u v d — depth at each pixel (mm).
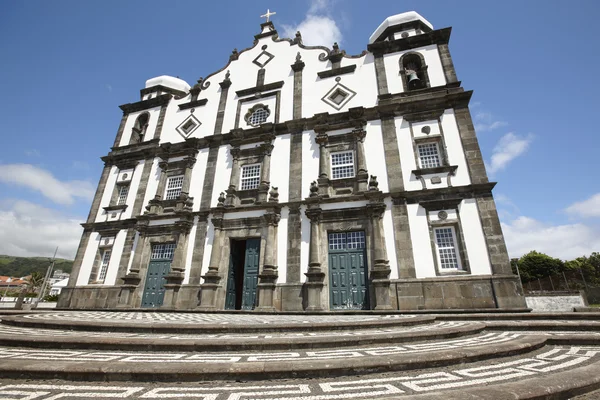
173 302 14305
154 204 17062
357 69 16391
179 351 5086
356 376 3977
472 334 6672
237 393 3326
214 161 17156
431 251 11992
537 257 41250
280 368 3881
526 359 4766
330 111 16000
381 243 12461
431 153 13766
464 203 12258
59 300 16656
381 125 14609
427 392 3236
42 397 3182
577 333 6660
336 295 12664
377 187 13414
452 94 13781
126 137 20688
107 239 17562
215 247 14812
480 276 11156
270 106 17484
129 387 3543
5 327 7598
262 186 15156
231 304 14672
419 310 10961
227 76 19531
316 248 13211
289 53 18453
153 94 21594
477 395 2840
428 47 15664
